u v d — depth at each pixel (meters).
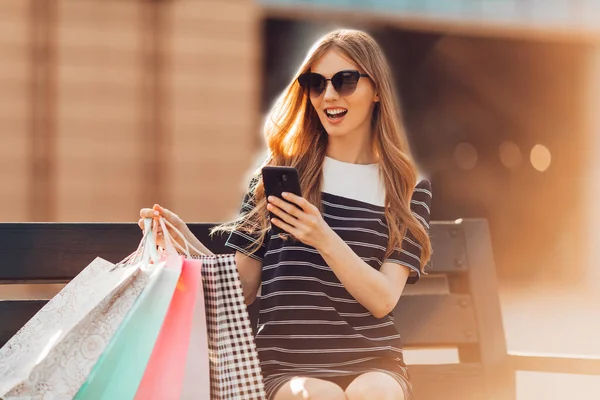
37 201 10.77
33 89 10.69
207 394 3.17
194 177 11.15
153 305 3.13
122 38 10.88
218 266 3.31
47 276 3.64
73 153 10.84
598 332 10.88
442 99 17.98
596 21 13.88
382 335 3.59
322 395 3.20
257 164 3.94
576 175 18.66
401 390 3.31
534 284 17.75
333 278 3.59
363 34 3.84
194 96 11.10
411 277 3.74
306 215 3.34
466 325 4.06
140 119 10.97
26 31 10.60
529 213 18.97
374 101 3.87
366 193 3.79
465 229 4.16
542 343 9.98
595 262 18.83
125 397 3.03
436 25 13.56
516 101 18.05
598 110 17.98
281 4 12.47
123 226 3.73
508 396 3.98
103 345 3.04
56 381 2.98
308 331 3.50
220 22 11.11
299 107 3.90
